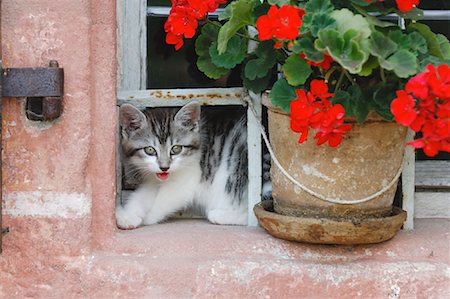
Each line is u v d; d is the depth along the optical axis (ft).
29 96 8.62
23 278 8.90
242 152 10.74
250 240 9.09
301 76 8.00
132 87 10.46
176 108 11.57
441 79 7.35
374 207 8.49
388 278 8.82
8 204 8.84
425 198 10.14
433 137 7.41
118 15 10.19
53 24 8.71
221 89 9.73
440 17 10.67
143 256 9.02
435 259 8.97
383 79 7.96
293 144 8.45
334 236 8.40
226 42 8.46
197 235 9.23
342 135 7.91
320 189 8.40
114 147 9.03
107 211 9.05
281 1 8.23
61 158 8.79
